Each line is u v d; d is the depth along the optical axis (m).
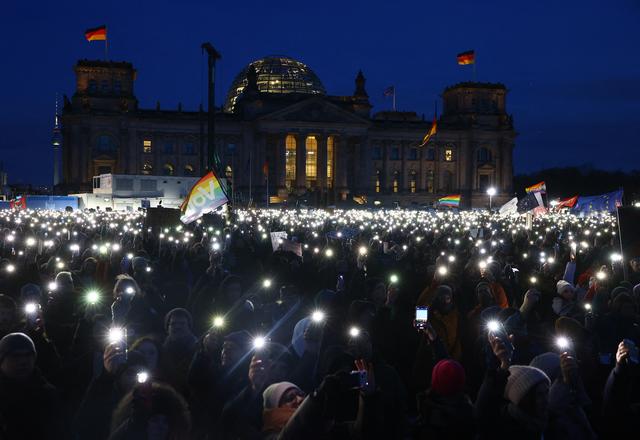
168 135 159.62
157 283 19.03
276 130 159.62
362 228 46.25
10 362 7.62
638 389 9.64
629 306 12.64
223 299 13.24
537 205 45.09
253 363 8.24
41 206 98.56
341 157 163.38
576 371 8.77
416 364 10.70
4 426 7.52
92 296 13.37
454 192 174.50
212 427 8.75
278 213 87.62
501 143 175.88
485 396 8.11
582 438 8.66
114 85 160.12
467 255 26.61
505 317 12.20
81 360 10.22
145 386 7.45
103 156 154.75
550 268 19.73
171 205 110.88
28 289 14.03
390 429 7.93
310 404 6.67
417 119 193.88
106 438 8.39
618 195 56.62
